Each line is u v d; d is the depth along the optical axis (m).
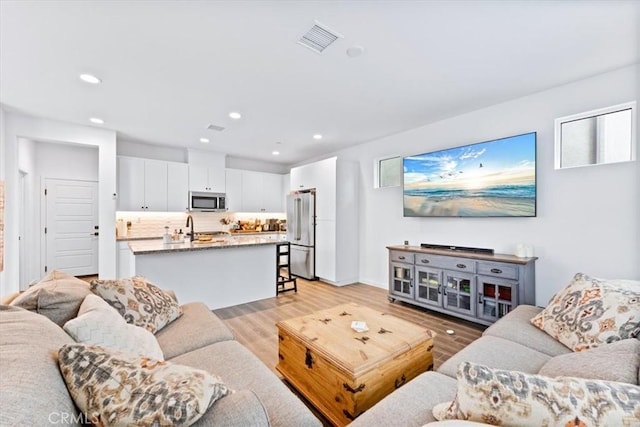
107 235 4.34
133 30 2.00
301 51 2.26
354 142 5.06
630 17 1.87
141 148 5.27
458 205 3.61
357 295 4.28
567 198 2.84
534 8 1.79
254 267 3.96
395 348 1.71
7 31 1.99
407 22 1.93
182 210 5.48
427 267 3.52
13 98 3.15
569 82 2.80
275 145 5.31
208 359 1.49
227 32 2.03
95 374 0.79
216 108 3.46
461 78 2.71
